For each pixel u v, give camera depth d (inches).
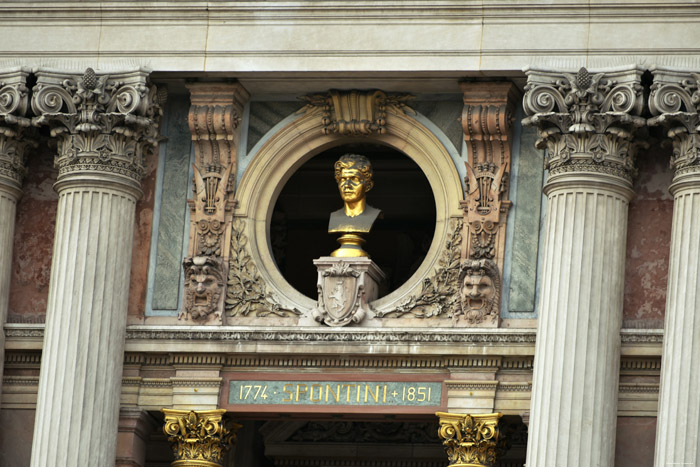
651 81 1545.3
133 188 1593.3
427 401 1565.0
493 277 1567.4
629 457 1520.7
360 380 1577.3
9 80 1604.3
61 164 1593.3
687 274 1491.1
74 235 1574.8
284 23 1594.5
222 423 1589.6
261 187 1628.9
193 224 1619.1
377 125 1619.1
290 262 1948.8
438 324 1576.0
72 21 1615.4
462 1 1572.3
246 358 1590.8
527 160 1593.3
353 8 1587.1
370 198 1941.4
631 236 1555.1
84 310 1561.3
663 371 1486.2
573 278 1512.1
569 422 1488.7
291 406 1582.2
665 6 1540.4
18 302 1627.7
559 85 1537.9
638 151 1558.8
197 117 1615.4
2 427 1608.0
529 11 1562.5
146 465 1813.5
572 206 1524.4
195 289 1599.4
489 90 1581.0
